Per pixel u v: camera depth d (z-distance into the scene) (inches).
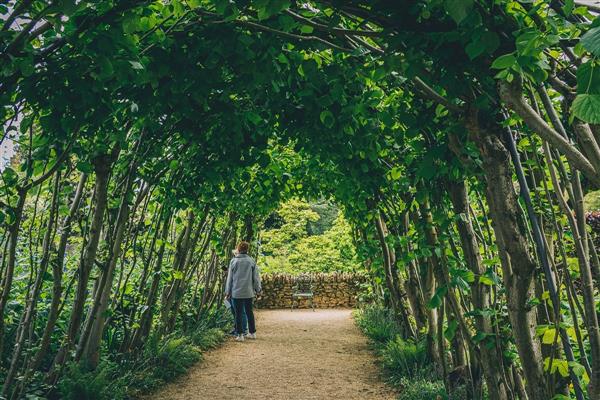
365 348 292.7
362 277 589.3
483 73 75.1
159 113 144.1
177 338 264.2
